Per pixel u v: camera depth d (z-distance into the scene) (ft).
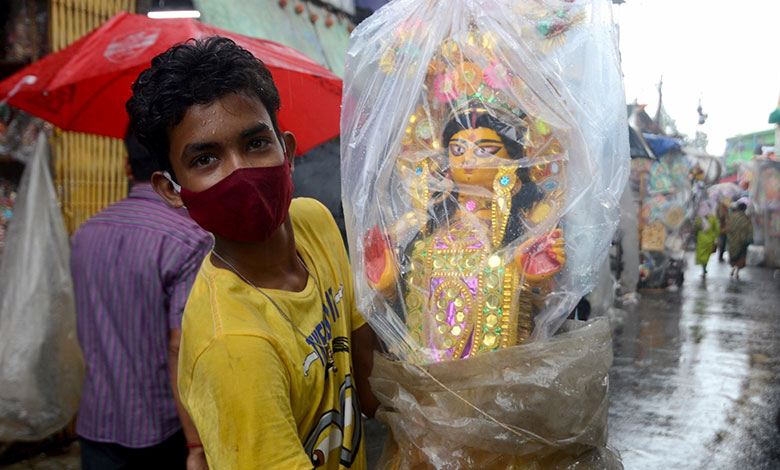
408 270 4.26
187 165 3.44
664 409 14.64
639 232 35.12
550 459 3.75
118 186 12.34
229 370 3.20
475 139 4.22
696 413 14.40
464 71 4.25
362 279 4.19
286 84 8.61
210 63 3.37
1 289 10.45
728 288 35.14
